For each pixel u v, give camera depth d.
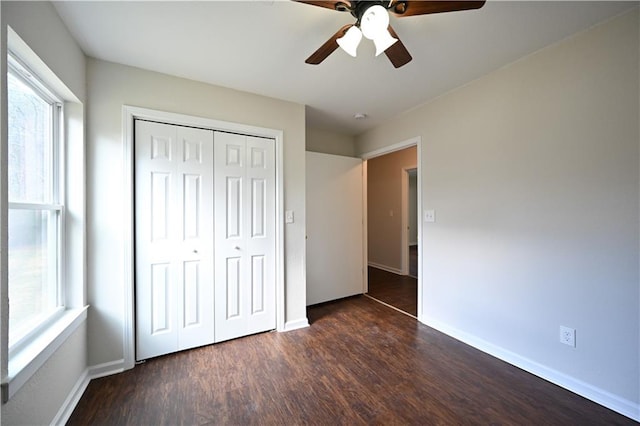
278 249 2.55
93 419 1.46
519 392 1.68
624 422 1.43
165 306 2.10
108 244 1.87
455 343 2.32
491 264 2.13
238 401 1.60
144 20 1.48
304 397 1.64
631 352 1.47
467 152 2.30
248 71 2.05
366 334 2.50
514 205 1.98
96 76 1.85
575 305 1.68
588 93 1.61
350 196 3.63
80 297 1.71
